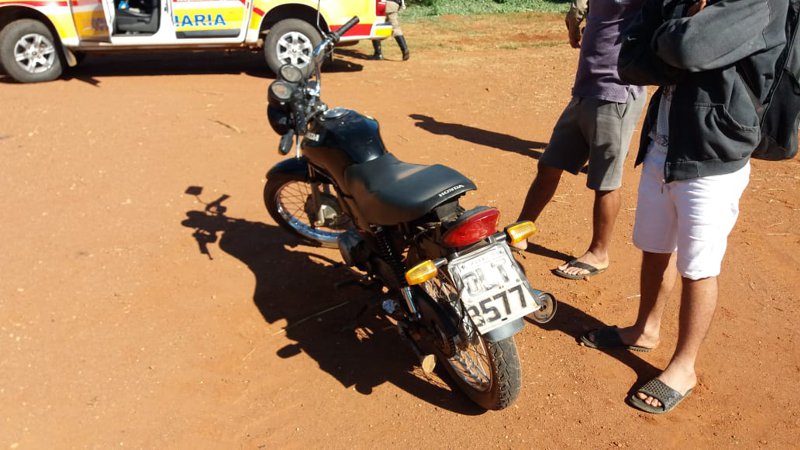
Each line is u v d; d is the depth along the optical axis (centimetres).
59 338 394
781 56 290
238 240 502
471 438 328
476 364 354
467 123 766
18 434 328
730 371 369
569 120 438
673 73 301
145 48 940
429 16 1596
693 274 327
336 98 852
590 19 412
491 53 1161
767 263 470
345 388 360
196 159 638
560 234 516
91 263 468
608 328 394
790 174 625
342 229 459
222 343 394
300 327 408
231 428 334
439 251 310
